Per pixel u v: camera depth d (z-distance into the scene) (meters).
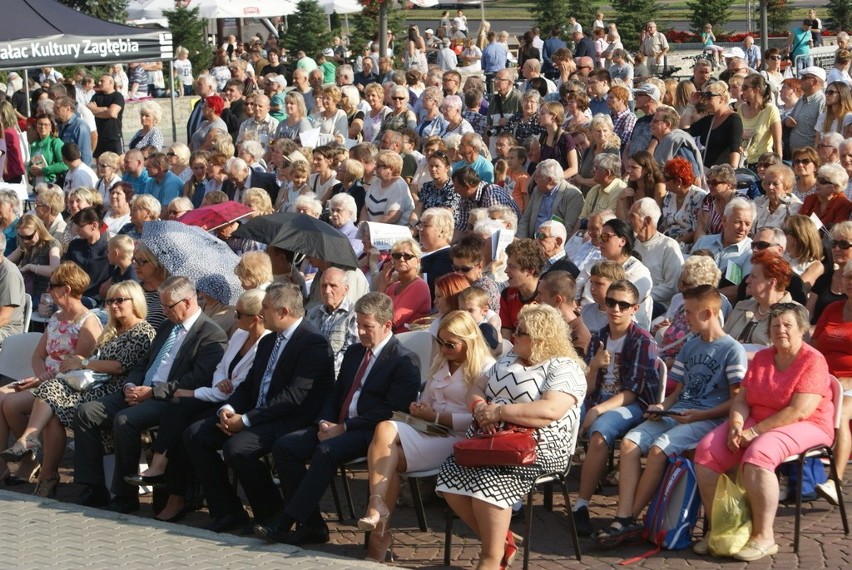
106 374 8.52
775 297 8.05
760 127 13.80
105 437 8.23
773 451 6.75
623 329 7.65
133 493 8.08
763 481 6.69
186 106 25.12
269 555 6.98
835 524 7.11
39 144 16.17
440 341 7.24
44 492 8.36
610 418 7.34
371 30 34.62
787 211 10.47
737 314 8.29
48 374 8.86
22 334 9.38
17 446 8.18
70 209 12.56
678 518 6.90
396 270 9.38
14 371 9.30
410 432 7.03
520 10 58.53
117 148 18.67
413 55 30.00
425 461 7.03
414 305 9.16
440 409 7.25
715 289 7.46
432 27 48.69
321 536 7.33
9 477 8.72
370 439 7.27
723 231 9.88
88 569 6.78
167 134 23.95
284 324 7.73
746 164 13.84
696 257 8.49
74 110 16.47
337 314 8.73
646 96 13.35
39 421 8.29
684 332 8.41
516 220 10.76
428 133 15.80
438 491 6.74
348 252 9.55
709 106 12.85
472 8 58.53
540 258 8.65
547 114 13.38
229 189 13.64
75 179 14.87
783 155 14.59
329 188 13.12
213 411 7.96
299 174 13.06
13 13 15.71
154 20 31.75
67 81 22.42
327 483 7.15
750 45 27.92
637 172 11.04
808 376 6.94
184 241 9.59
